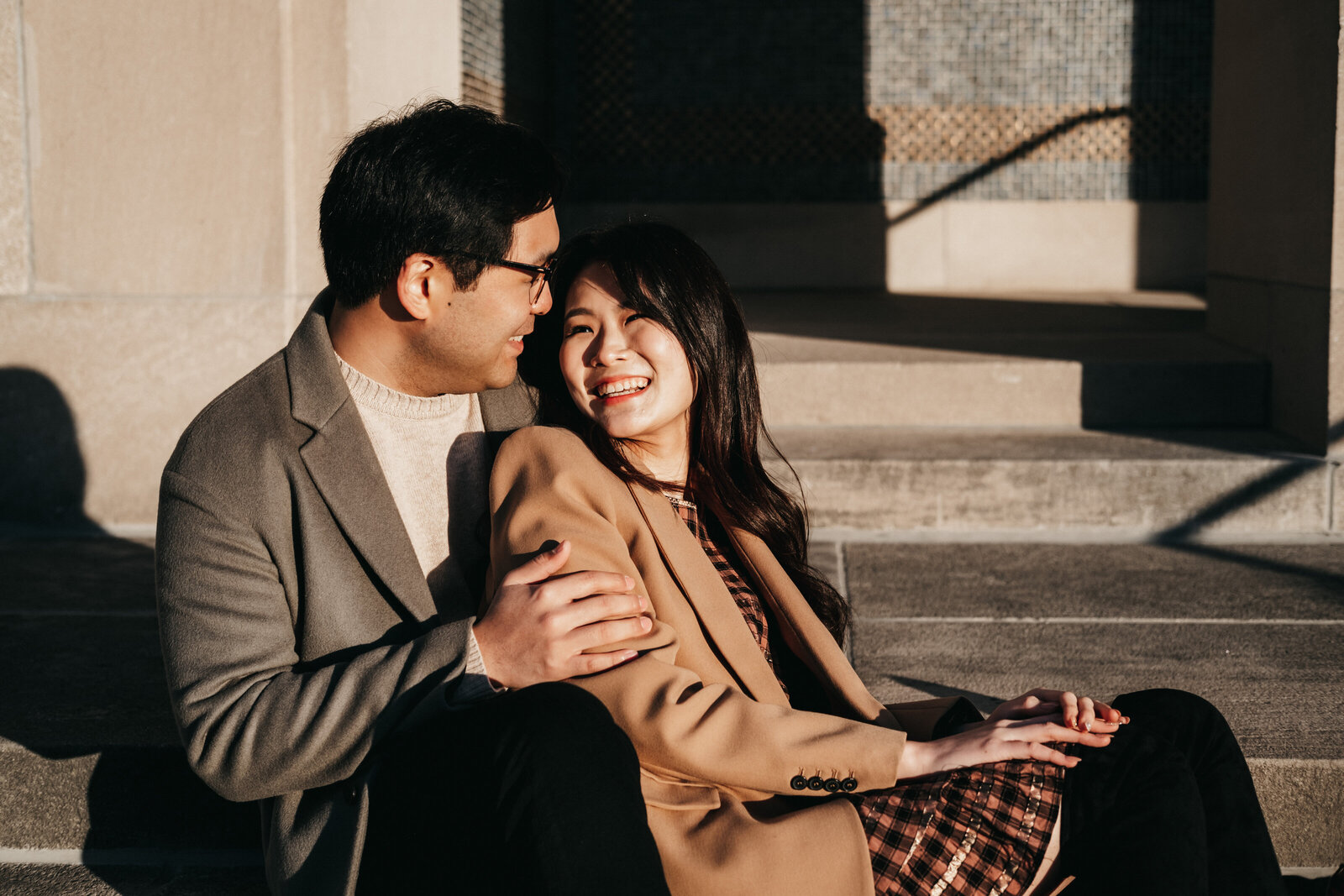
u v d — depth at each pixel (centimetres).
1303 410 371
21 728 214
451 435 175
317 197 342
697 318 171
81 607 283
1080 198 866
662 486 178
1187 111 851
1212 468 348
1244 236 436
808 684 183
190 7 333
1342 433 351
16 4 335
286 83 336
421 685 142
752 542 182
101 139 340
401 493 168
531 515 163
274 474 154
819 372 416
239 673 147
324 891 145
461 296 153
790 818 151
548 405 189
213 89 336
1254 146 423
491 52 575
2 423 350
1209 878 157
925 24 861
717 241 880
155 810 211
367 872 146
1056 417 411
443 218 148
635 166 878
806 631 175
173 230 342
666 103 872
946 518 356
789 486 357
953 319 608
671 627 161
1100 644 256
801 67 867
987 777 154
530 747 131
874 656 249
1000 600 287
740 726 152
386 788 145
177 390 348
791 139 874
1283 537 347
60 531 354
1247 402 406
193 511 151
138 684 236
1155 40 848
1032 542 345
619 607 148
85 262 346
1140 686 231
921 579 306
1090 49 854
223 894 197
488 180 149
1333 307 348
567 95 868
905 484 355
